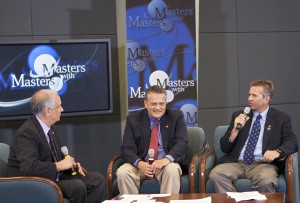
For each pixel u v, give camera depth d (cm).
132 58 547
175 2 555
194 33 562
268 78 656
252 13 648
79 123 579
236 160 441
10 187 364
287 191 395
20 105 525
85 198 390
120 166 433
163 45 555
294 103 667
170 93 560
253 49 650
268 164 424
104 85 553
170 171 410
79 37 577
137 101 553
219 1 634
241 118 429
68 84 541
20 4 553
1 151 407
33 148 381
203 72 633
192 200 327
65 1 570
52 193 363
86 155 583
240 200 323
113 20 589
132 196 354
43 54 530
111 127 593
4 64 518
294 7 662
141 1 545
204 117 636
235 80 646
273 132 431
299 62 667
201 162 422
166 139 444
